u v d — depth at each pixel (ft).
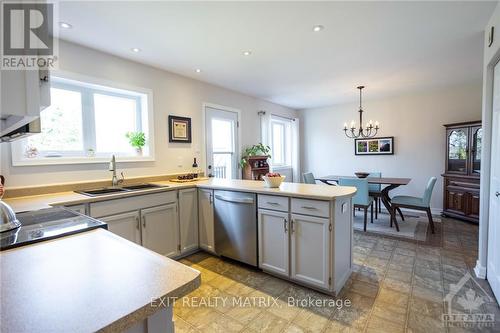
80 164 8.11
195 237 9.36
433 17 6.56
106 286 2.09
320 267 6.46
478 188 12.23
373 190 13.98
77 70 7.89
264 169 14.84
